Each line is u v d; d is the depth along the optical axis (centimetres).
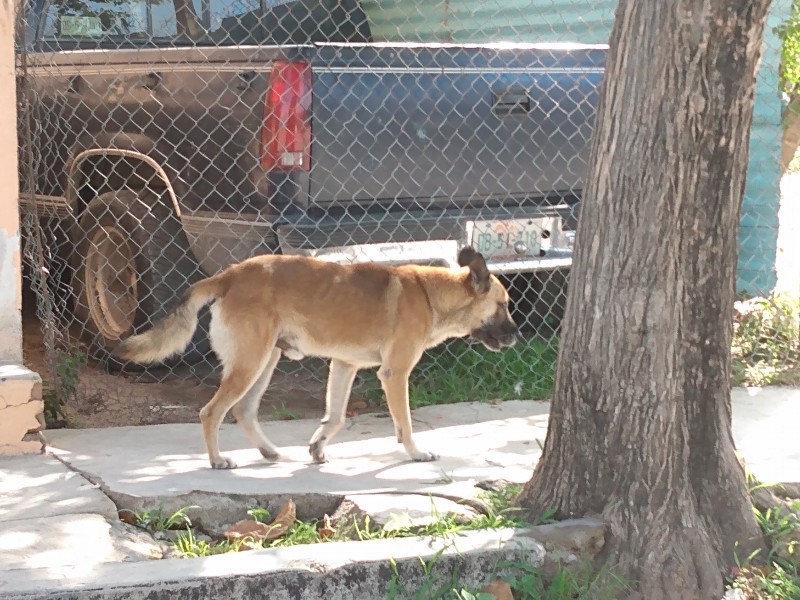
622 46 381
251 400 498
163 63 570
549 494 418
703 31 367
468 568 374
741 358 696
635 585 395
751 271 815
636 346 395
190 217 569
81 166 632
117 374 659
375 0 772
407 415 500
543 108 621
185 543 399
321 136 533
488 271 526
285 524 420
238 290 475
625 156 384
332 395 497
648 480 402
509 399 627
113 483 438
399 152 565
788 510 442
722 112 378
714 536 410
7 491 425
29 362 674
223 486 443
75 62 614
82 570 345
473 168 597
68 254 683
